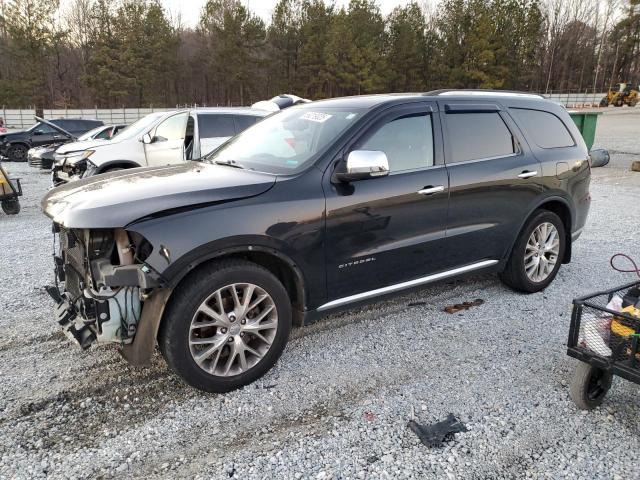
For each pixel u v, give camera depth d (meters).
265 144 3.97
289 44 58.38
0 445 2.70
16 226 7.93
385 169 3.32
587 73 77.25
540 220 4.70
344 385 3.28
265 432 2.81
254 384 3.29
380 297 3.82
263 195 3.18
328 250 3.42
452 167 4.02
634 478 2.45
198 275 2.98
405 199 3.71
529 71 59.53
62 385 3.29
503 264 4.57
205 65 62.03
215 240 2.94
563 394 3.18
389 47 57.50
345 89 57.16
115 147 9.13
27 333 4.02
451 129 4.11
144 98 57.00
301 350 3.75
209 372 3.08
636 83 74.75
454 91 4.36
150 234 2.81
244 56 56.03
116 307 2.89
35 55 48.62
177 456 2.62
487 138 4.35
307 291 3.42
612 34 73.94
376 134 3.67
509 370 3.46
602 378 3.02
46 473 2.49
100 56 53.84
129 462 2.58
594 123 14.62
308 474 2.48
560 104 5.17
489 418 2.93
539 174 4.58
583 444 2.70
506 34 55.03
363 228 3.54
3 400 3.11
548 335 4.00
